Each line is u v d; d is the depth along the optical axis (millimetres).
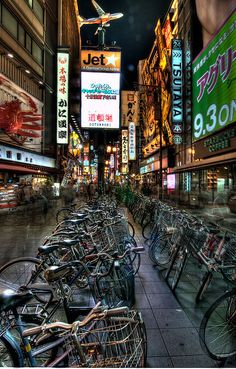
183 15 28672
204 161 16984
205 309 4480
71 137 48719
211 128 19891
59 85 29859
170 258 6020
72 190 26234
